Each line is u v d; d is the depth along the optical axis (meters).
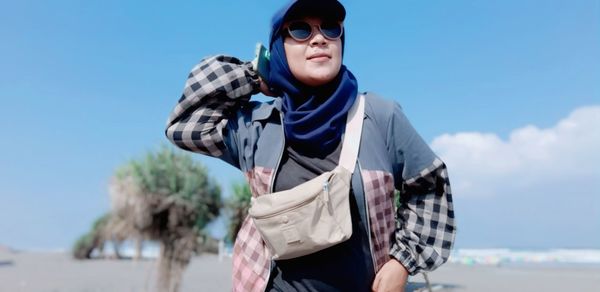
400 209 1.86
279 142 1.76
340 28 1.78
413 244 1.71
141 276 14.83
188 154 6.40
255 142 1.82
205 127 1.83
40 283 13.03
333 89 1.80
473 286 12.28
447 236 1.74
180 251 6.22
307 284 1.67
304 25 1.75
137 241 6.22
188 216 6.19
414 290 2.03
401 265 1.68
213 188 6.56
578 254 35.50
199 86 1.85
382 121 1.78
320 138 1.67
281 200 1.57
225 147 1.86
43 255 40.69
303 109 1.74
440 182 1.77
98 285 12.41
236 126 1.89
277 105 1.83
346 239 1.55
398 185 1.86
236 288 1.79
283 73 1.80
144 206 6.04
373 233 1.66
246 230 1.83
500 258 32.69
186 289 11.80
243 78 1.90
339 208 1.56
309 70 1.72
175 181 6.18
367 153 1.71
